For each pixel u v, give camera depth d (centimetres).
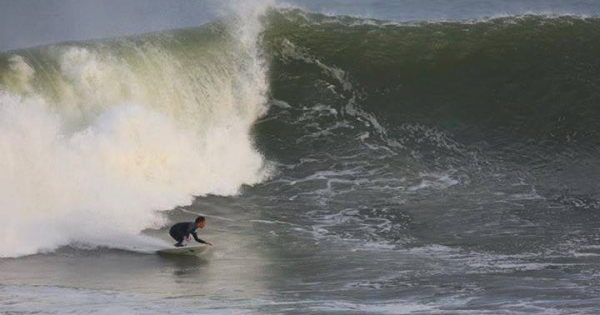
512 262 6219
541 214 7544
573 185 8331
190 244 6631
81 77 7862
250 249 6656
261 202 7900
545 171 8694
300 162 8619
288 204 7844
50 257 6281
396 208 7706
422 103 9456
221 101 8900
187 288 5603
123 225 7025
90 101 7844
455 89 9606
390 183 8319
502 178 8481
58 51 7894
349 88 9469
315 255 6488
